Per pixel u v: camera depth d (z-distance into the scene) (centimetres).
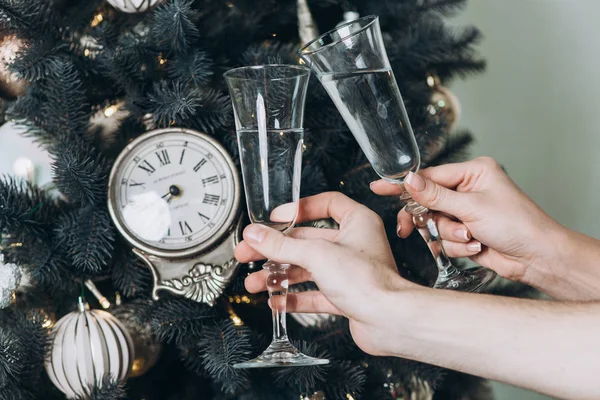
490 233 88
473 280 88
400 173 82
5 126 95
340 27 79
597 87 173
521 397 170
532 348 71
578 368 69
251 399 93
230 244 91
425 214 88
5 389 89
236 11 97
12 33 93
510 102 174
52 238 91
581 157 175
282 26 102
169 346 100
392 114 78
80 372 89
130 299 99
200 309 92
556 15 172
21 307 96
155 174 91
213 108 92
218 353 88
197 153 92
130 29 96
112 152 96
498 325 71
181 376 101
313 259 74
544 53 173
